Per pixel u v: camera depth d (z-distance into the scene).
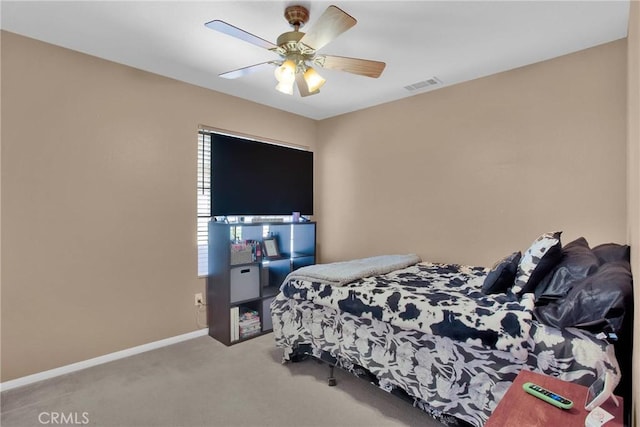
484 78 3.02
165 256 3.04
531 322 1.55
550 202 2.68
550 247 1.83
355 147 4.04
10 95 2.28
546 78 2.70
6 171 2.27
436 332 1.79
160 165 3.00
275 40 2.41
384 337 2.06
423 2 1.96
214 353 2.87
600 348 1.37
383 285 2.31
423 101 3.43
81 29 2.26
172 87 3.08
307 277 2.55
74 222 2.54
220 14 2.09
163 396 2.19
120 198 2.77
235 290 3.11
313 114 4.21
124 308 2.79
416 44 2.46
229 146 3.32
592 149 2.50
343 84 3.22
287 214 3.85
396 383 1.99
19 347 2.32
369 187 3.91
